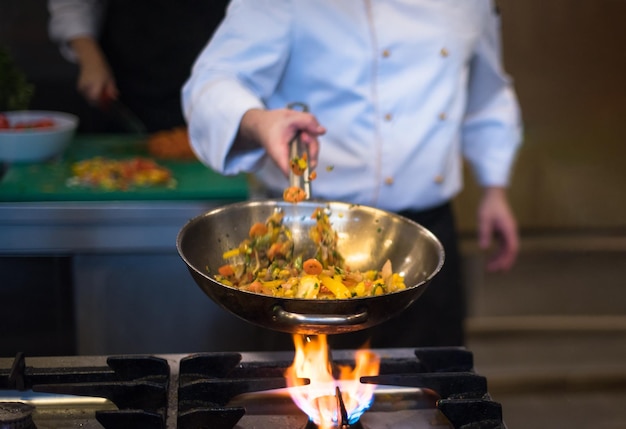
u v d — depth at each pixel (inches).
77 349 68.6
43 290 66.9
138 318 68.0
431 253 38.0
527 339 90.9
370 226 41.1
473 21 57.6
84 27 83.1
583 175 89.0
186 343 69.1
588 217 90.4
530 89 86.4
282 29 53.2
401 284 37.6
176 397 36.4
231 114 47.2
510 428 81.7
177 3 82.7
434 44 55.1
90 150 79.3
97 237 65.7
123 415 33.0
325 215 40.9
